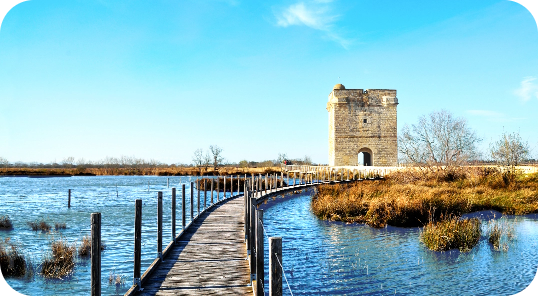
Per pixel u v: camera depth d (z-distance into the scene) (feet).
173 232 38.24
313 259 41.27
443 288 32.55
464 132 136.87
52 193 139.23
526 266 38.06
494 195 80.79
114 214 79.97
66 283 34.55
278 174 242.58
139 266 25.58
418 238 50.83
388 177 127.44
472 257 41.42
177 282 26.89
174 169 347.36
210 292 24.93
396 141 191.72
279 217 72.02
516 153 117.19
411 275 35.88
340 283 33.83
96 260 18.37
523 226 57.00
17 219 73.10
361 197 78.07
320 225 62.13
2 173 306.55
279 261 15.90
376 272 36.73
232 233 44.47
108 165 432.66
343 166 183.42
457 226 47.52
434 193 76.54
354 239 50.88
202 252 35.42
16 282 34.68
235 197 92.32
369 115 190.08
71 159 435.94
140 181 225.56
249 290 25.36
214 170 291.79
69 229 61.93
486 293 31.37
